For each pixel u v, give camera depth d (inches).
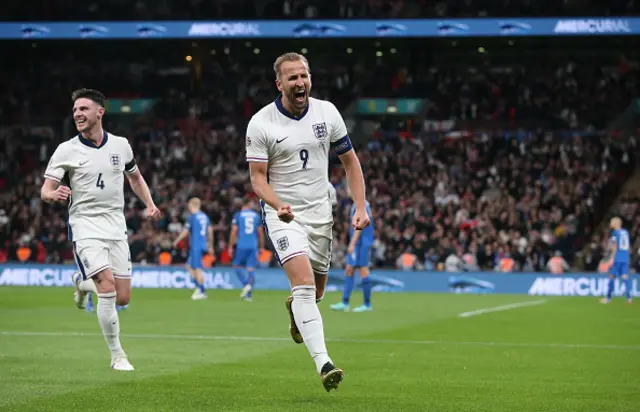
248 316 913.5
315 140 399.5
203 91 2174.0
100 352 565.3
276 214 395.5
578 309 1096.8
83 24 1804.9
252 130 395.9
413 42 2033.7
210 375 466.0
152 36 1801.2
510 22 1734.7
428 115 2090.3
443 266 1567.4
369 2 1962.4
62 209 1818.4
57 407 361.7
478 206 1748.3
